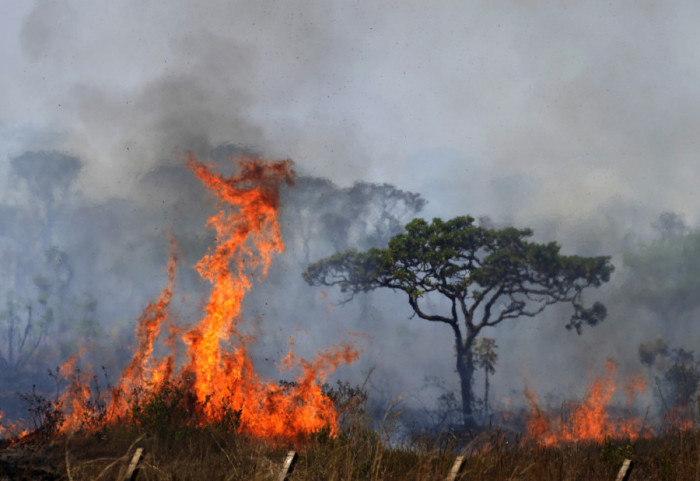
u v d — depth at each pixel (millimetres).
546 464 7391
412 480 6637
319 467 6699
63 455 7652
